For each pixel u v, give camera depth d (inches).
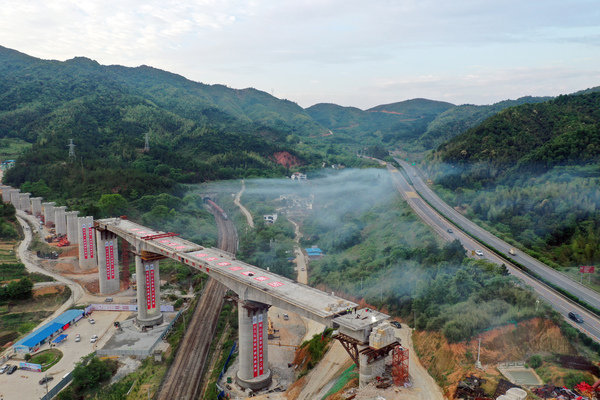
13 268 6870.1
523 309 3922.2
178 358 4918.8
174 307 6269.7
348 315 3484.3
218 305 6318.9
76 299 6397.6
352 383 3572.8
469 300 4347.9
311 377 4099.4
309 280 6919.3
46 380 4224.9
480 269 4911.4
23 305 6058.1
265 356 4298.7
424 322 4483.3
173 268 7603.4
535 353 3570.4
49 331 5255.9
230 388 4217.5
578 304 4281.5
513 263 5418.3
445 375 3560.5
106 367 4554.6
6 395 4094.5
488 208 7539.4
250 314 4146.2
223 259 4842.5
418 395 3321.9
